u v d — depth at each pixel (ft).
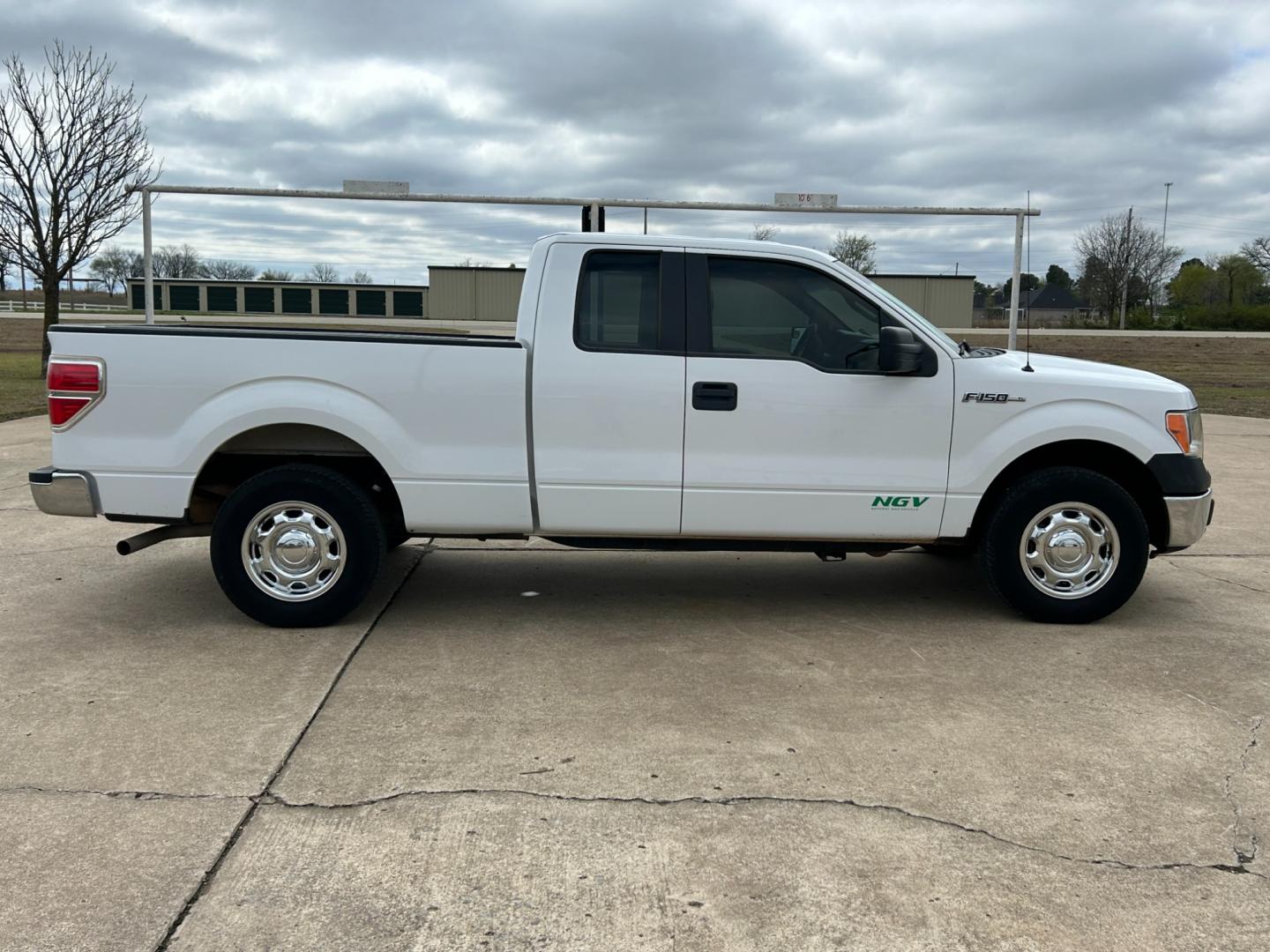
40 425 44.29
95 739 12.00
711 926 8.50
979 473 15.93
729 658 15.11
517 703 13.28
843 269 16.07
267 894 8.87
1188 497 16.12
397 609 17.58
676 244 15.90
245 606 16.03
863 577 20.20
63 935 8.25
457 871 9.27
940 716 12.94
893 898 8.90
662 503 15.81
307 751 11.73
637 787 10.91
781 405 15.69
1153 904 8.84
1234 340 153.89
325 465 16.47
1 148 63.62
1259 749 11.99
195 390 15.42
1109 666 14.84
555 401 15.58
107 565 20.51
